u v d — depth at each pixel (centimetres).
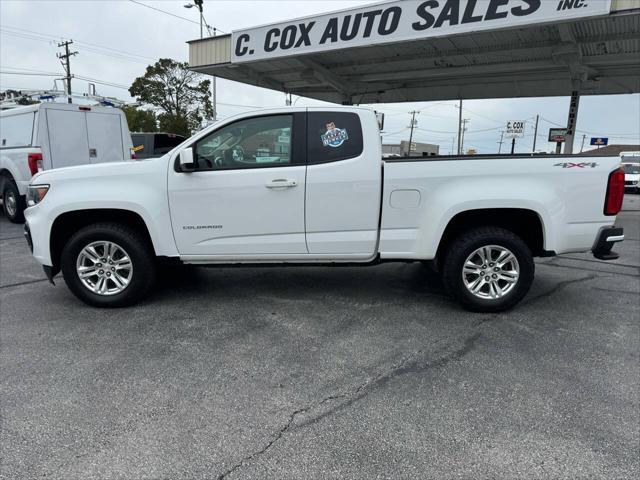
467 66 1352
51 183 428
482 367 327
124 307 448
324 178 414
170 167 421
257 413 271
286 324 406
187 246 431
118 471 222
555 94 1711
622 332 390
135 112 4491
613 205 407
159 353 348
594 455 234
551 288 519
